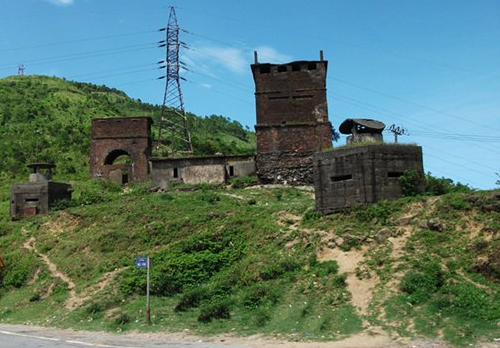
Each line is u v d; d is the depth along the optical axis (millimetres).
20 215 43406
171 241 32281
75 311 24859
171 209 37906
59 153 82812
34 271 32125
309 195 41375
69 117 110500
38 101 117438
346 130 35719
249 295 22609
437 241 23234
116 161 76562
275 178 46531
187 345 17672
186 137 74500
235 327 20234
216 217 34062
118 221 37031
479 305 18094
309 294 21859
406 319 18266
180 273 26984
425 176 30812
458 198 25250
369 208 27141
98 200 44531
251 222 31141
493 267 20328
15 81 139625
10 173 71250
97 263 31219
